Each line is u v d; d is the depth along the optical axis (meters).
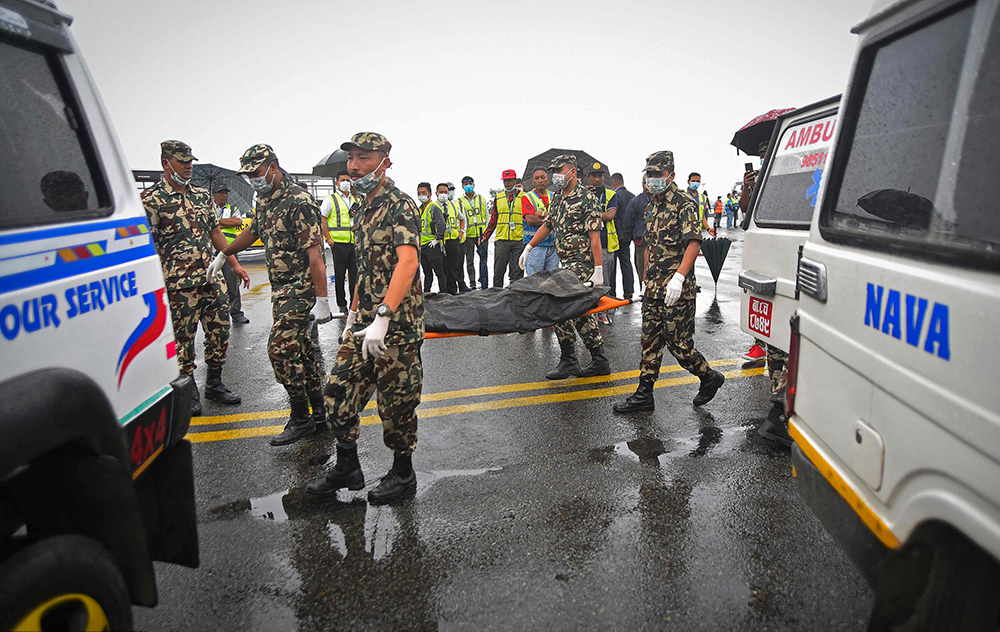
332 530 2.99
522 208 8.53
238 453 3.92
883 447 1.71
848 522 1.92
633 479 3.44
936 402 1.46
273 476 3.59
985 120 1.48
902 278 1.63
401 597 2.48
